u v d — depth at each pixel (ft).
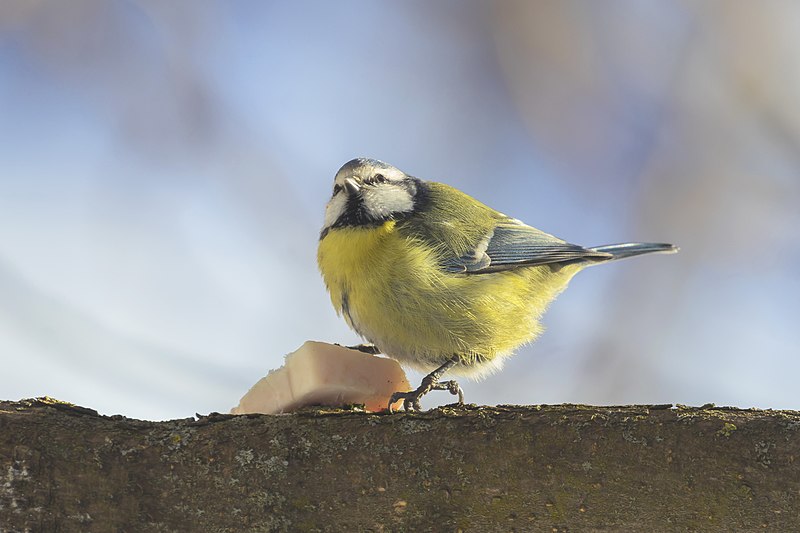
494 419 18.85
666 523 17.90
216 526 18.84
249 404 23.90
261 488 18.88
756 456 17.46
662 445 17.90
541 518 18.44
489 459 18.57
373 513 18.84
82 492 18.65
